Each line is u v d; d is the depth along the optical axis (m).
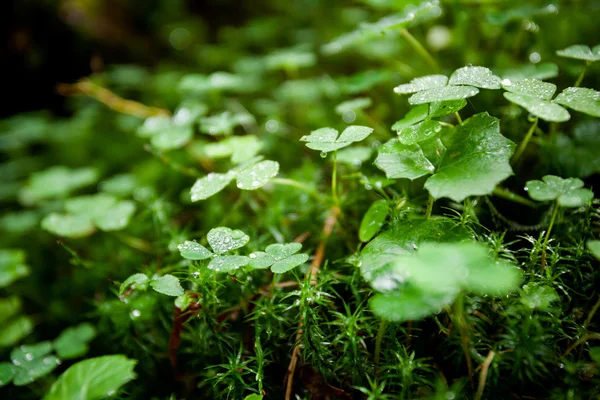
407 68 0.46
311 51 0.66
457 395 0.27
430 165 0.28
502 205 0.34
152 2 0.81
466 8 0.44
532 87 0.28
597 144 0.34
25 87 0.69
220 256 0.28
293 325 0.31
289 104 0.55
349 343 0.28
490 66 0.42
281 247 0.29
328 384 0.30
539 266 0.29
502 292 0.28
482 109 0.38
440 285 0.24
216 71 0.69
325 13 0.78
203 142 0.46
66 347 0.35
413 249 0.28
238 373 0.29
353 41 0.40
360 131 0.30
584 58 0.30
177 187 0.46
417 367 0.27
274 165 0.31
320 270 0.31
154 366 0.33
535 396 0.28
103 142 0.61
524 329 0.27
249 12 0.87
